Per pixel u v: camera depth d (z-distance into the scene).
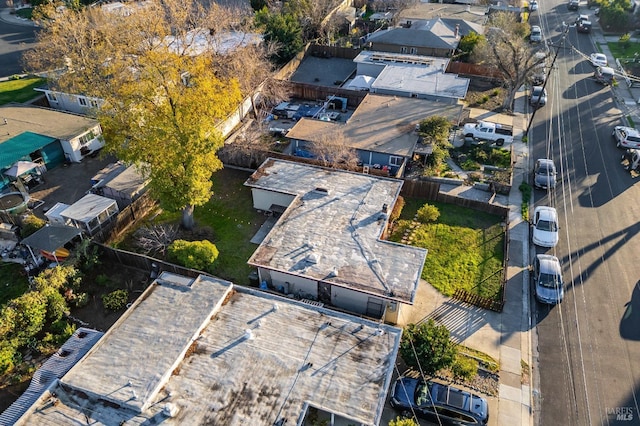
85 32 47.09
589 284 29.50
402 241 33.28
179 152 29.25
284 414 19.38
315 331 23.16
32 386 21.75
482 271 30.80
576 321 27.28
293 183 34.91
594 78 55.81
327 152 38.69
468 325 27.09
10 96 52.03
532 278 30.23
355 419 19.05
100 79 43.47
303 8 63.50
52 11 48.94
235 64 45.88
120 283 30.22
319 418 20.73
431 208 34.97
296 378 20.81
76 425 19.36
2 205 34.56
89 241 30.77
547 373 24.56
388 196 33.19
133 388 20.39
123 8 55.78
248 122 48.19
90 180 40.09
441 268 30.98
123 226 34.41
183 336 22.73
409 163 40.59
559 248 32.28
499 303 28.05
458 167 41.31
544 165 38.84
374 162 39.81
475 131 44.16
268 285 29.30
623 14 68.62
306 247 28.62
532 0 84.38
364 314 27.36
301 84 52.25
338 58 62.22
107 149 31.45
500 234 33.91
